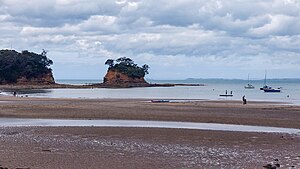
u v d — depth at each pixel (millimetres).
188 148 19359
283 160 16391
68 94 92875
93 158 16562
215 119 34219
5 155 16891
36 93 98688
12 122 31281
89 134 24047
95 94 94062
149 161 16062
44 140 21516
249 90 136250
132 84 181375
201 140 22047
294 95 95750
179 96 85188
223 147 19766
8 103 52844
